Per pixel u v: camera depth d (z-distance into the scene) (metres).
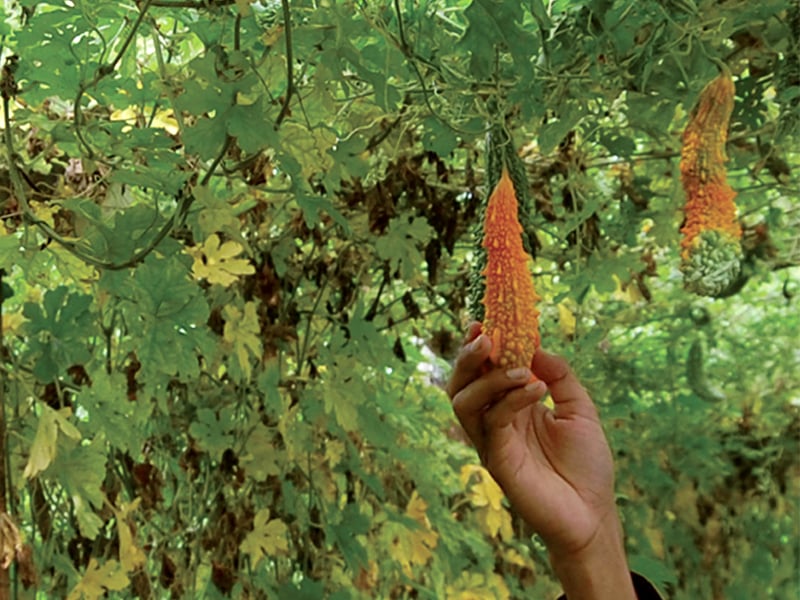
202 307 2.30
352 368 2.94
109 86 2.09
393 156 2.66
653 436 5.52
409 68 2.25
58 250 2.35
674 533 5.92
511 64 2.32
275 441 3.26
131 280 2.27
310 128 2.18
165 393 2.75
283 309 3.03
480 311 1.71
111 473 2.79
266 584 3.08
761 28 2.41
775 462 6.11
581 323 4.56
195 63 1.94
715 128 1.73
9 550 2.01
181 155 2.32
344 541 3.11
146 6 1.85
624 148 2.94
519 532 4.42
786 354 5.65
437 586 3.67
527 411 1.70
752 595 6.14
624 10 2.19
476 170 3.23
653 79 2.43
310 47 2.09
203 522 3.12
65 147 2.23
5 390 2.48
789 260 3.75
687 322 5.11
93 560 2.54
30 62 1.99
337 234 3.11
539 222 3.33
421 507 3.48
